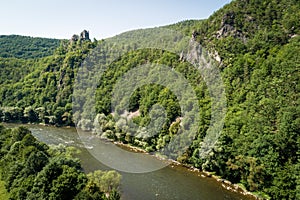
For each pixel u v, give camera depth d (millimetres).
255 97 75688
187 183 63219
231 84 86688
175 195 55844
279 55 81312
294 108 62781
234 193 59406
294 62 74125
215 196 56969
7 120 134750
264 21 105312
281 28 98500
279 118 65125
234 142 69875
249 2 115250
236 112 77625
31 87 154875
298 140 58594
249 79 83562
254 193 59594
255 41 95875
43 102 143625
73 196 42688
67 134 106000
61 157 55938
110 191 47969
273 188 56469
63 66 154125
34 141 64188
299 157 58094
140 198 53156
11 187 51281
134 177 63594
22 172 51656
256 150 62875
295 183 54594
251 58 88750
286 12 104688
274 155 59219
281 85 71938
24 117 137500
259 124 67188
